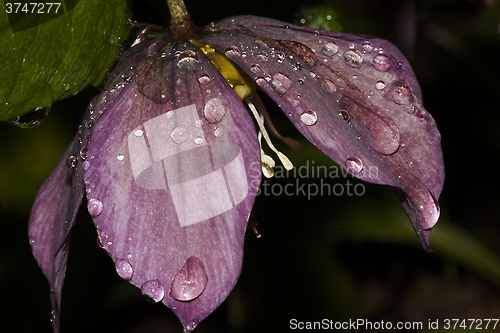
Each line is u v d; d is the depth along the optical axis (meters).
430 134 0.15
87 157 0.14
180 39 0.15
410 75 0.16
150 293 0.13
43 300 0.25
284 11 0.18
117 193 0.14
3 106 0.14
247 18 0.16
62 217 0.15
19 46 0.14
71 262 0.24
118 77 0.15
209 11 0.18
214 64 0.15
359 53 0.15
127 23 0.15
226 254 0.14
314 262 0.26
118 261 0.14
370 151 0.14
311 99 0.14
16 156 0.25
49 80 0.14
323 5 0.18
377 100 0.15
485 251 0.26
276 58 0.15
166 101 0.14
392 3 0.21
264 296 0.26
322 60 0.15
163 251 0.14
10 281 0.25
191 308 0.13
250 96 0.15
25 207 0.25
